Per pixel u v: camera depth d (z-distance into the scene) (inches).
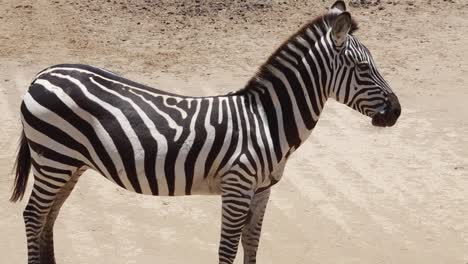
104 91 411.5
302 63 416.5
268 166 411.8
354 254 525.0
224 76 850.8
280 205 595.8
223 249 413.4
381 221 574.9
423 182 638.5
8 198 589.9
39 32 955.3
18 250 510.6
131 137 403.5
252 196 411.8
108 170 413.4
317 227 563.5
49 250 456.1
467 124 749.9
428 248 536.1
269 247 531.2
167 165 404.2
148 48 924.6
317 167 661.9
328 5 1062.4
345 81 420.5
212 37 962.7
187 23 1000.9
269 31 980.6
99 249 518.3
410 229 564.1
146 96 414.9
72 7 1035.9
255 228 436.1
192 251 519.2
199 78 844.0
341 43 415.5
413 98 807.1
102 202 591.2
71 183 442.6
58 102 409.1
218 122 406.9
